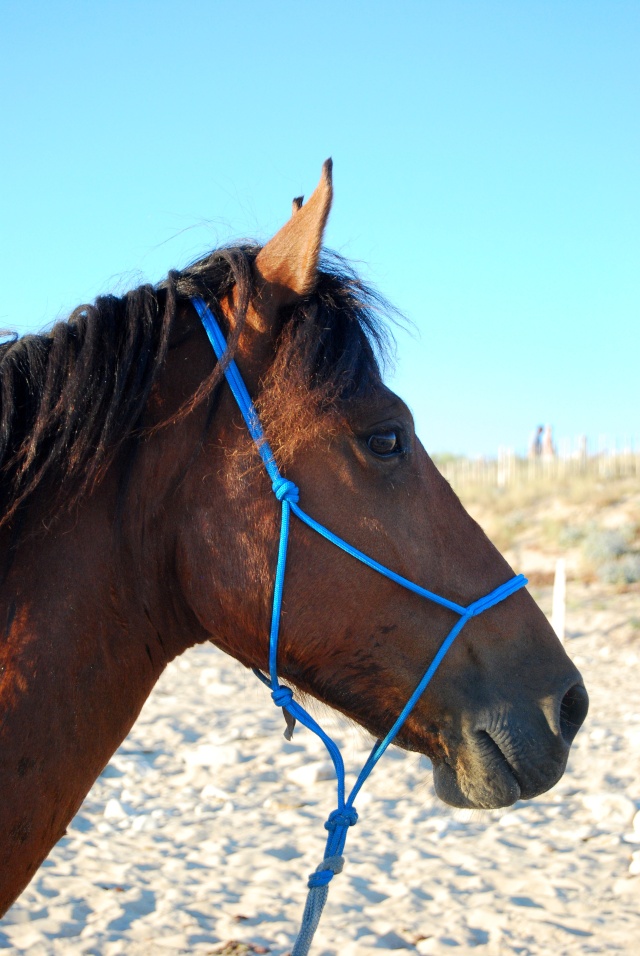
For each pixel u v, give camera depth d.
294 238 2.04
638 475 25.09
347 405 2.05
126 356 1.99
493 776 2.07
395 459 2.11
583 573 18.88
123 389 1.99
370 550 2.06
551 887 4.49
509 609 2.19
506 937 3.92
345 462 2.06
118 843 5.19
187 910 4.21
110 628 1.99
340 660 2.10
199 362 2.10
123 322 2.06
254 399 2.05
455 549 2.17
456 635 2.11
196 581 2.06
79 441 1.93
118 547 2.00
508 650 2.15
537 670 2.16
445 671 2.11
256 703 9.15
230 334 2.05
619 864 4.81
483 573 2.19
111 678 1.99
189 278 2.17
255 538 2.03
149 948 3.80
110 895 4.37
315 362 2.04
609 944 3.86
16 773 1.84
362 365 2.09
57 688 1.89
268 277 2.06
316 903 2.05
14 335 2.22
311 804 5.97
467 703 2.10
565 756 2.12
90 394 1.95
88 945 3.81
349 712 2.18
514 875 4.67
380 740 2.19
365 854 5.02
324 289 2.15
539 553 20.72
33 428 1.94
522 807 5.87
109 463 1.97
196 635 2.21
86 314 2.06
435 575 2.11
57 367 1.97
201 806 5.88
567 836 5.29
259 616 2.06
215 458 2.04
